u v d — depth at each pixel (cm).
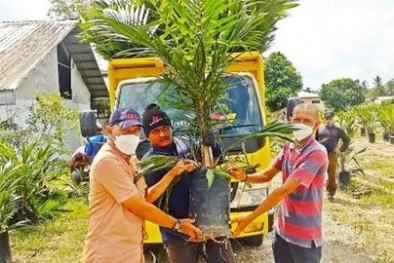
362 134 2403
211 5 279
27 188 709
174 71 301
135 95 524
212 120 304
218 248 320
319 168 320
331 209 783
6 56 1397
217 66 295
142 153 435
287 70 3934
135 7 344
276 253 355
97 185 280
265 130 305
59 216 759
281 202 350
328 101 7294
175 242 329
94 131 536
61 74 1788
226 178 289
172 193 321
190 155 312
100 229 282
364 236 633
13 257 593
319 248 342
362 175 1058
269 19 326
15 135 1141
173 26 310
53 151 837
